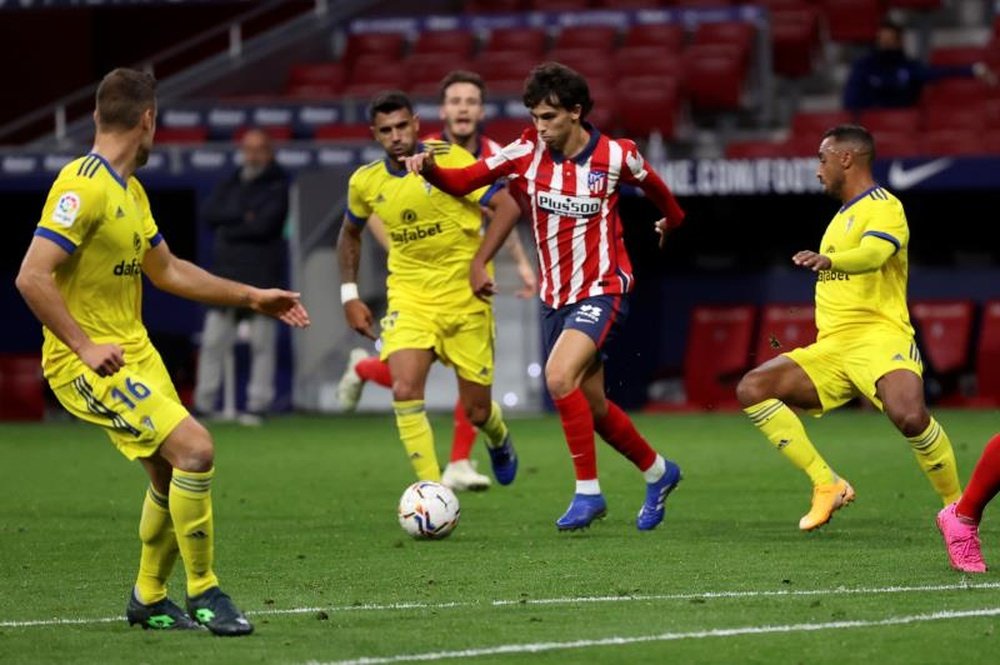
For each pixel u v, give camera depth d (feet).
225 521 113.39
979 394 208.23
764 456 155.43
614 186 100.22
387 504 122.93
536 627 71.41
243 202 192.24
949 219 214.90
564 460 154.20
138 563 94.94
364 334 120.26
